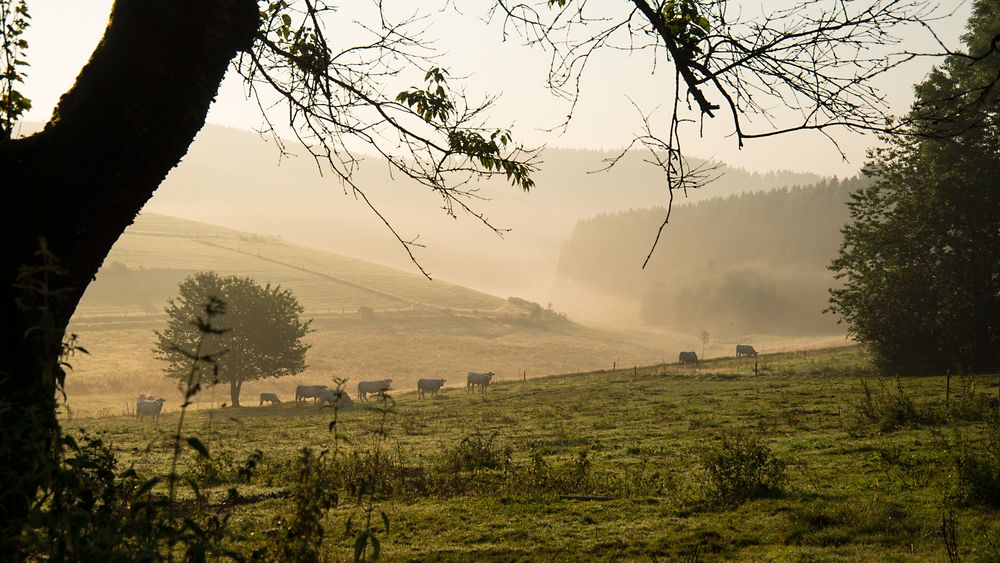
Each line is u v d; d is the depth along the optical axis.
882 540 10.51
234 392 60.66
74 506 3.68
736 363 62.75
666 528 12.02
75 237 4.38
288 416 48.19
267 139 6.58
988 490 12.03
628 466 19.39
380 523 12.59
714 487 14.73
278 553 4.90
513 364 111.69
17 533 3.31
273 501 14.12
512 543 11.35
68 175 4.39
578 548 10.94
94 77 4.63
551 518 13.16
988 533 10.12
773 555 10.02
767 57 5.36
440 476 17.61
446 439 29.02
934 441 18.86
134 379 76.94
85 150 4.45
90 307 110.25
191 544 3.49
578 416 36.94
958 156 44.75
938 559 9.15
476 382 60.88
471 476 17.77
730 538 11.09
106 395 70.88
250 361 60.47
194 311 59.44
